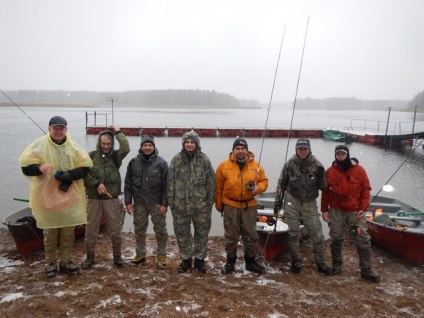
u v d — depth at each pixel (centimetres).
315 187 540
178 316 412
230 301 452
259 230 625
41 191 450
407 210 877
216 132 3528
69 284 480
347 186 530
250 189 510
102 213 532
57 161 454
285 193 577
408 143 3162
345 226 550
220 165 532
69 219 466
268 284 512
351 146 3064
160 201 527
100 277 506
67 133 467
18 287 471
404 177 1825
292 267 563
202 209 514
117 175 524
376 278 536
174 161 511
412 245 607
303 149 530
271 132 3541
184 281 504
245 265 574
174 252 670
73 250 643
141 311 419
